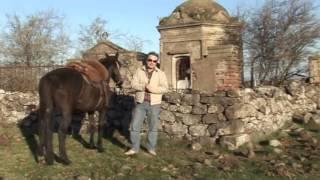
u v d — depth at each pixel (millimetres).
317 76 17328
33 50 43812
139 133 11516
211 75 19188
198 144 12281
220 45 20391
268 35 25531
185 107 13078
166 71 23094
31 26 44250
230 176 10086
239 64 19438
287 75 25094
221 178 9914
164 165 10734
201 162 11062
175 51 22875
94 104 11180
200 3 23109
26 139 12766
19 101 14906
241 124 12672
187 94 13133
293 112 15617
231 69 19000
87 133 13719
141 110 11500
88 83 10906
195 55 22359
